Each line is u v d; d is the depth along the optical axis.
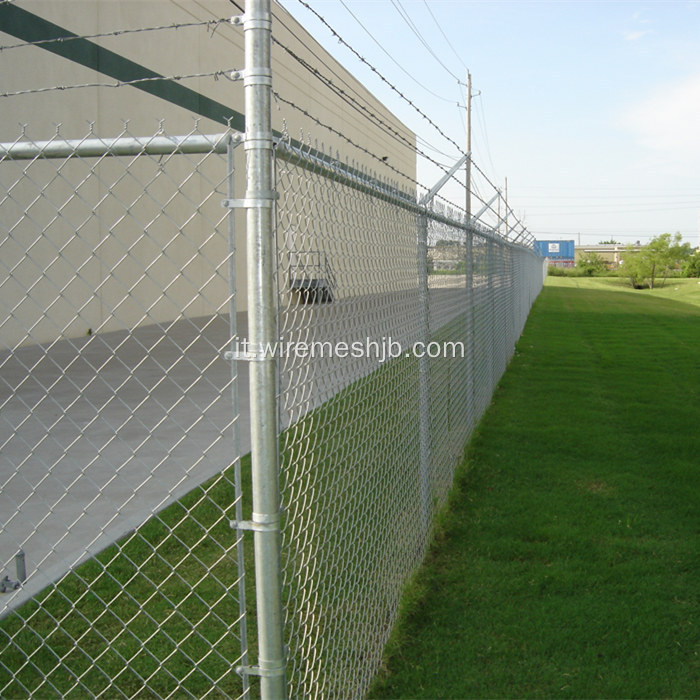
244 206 1.74
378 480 3.07
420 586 3.51
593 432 6.76
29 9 11.85
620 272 74.50
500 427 6.93
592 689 2.69
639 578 3.61
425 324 3.87
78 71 13.09
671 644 3.00
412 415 3.73
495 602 3.38
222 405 7.32
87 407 7.23
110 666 2.75
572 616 3.23
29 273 11.54
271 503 1.79
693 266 65.00
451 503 4.74
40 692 2.58
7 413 6.97
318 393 2.23
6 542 3.74
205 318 16.55
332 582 2.52
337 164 2.31
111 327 13.65
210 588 3.35
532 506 4.69
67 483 4.74
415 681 2.75
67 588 3.27
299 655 2.70
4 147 2.02
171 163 15.18
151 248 14.72
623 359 12.55
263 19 1.71
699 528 4.28
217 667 2.76
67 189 12.30
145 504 4.32
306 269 2.04
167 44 15.81
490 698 2.64
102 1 13.65
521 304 16.38
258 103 1.71
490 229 7.68
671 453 6.02
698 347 14.61
